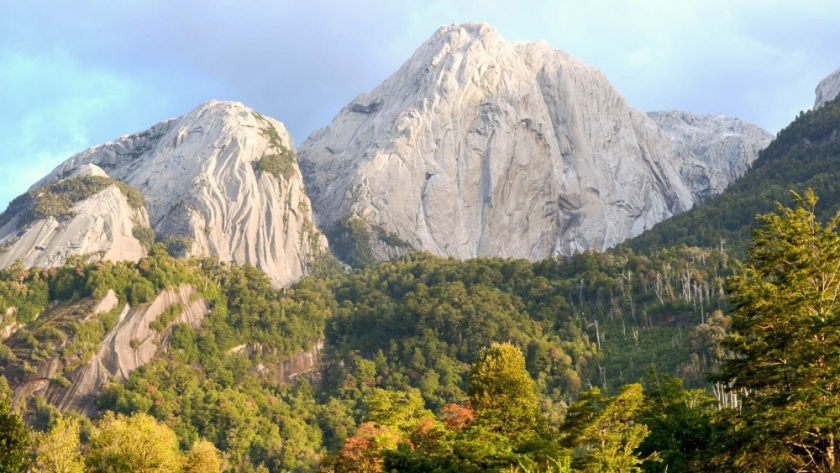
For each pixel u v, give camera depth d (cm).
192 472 10044
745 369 6297
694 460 6425
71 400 16838
